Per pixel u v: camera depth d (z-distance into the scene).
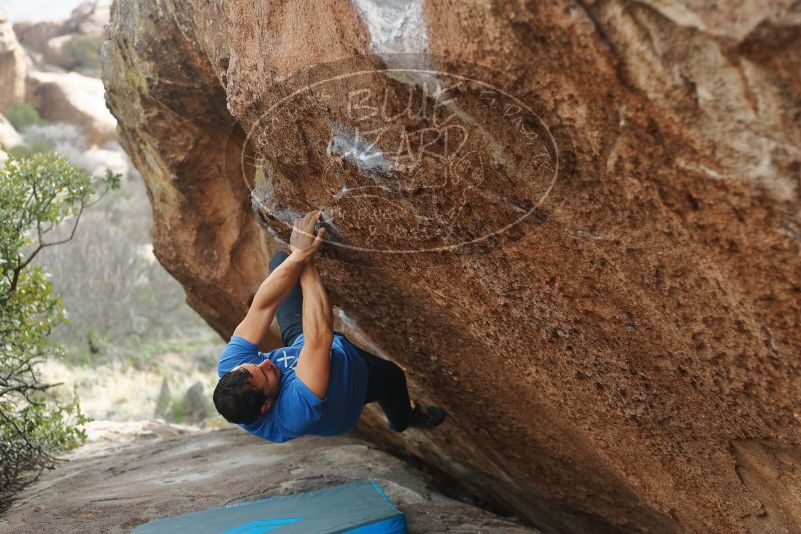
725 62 1.34
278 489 4.04
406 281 2.82
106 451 5.87
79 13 34.84
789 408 2.10
